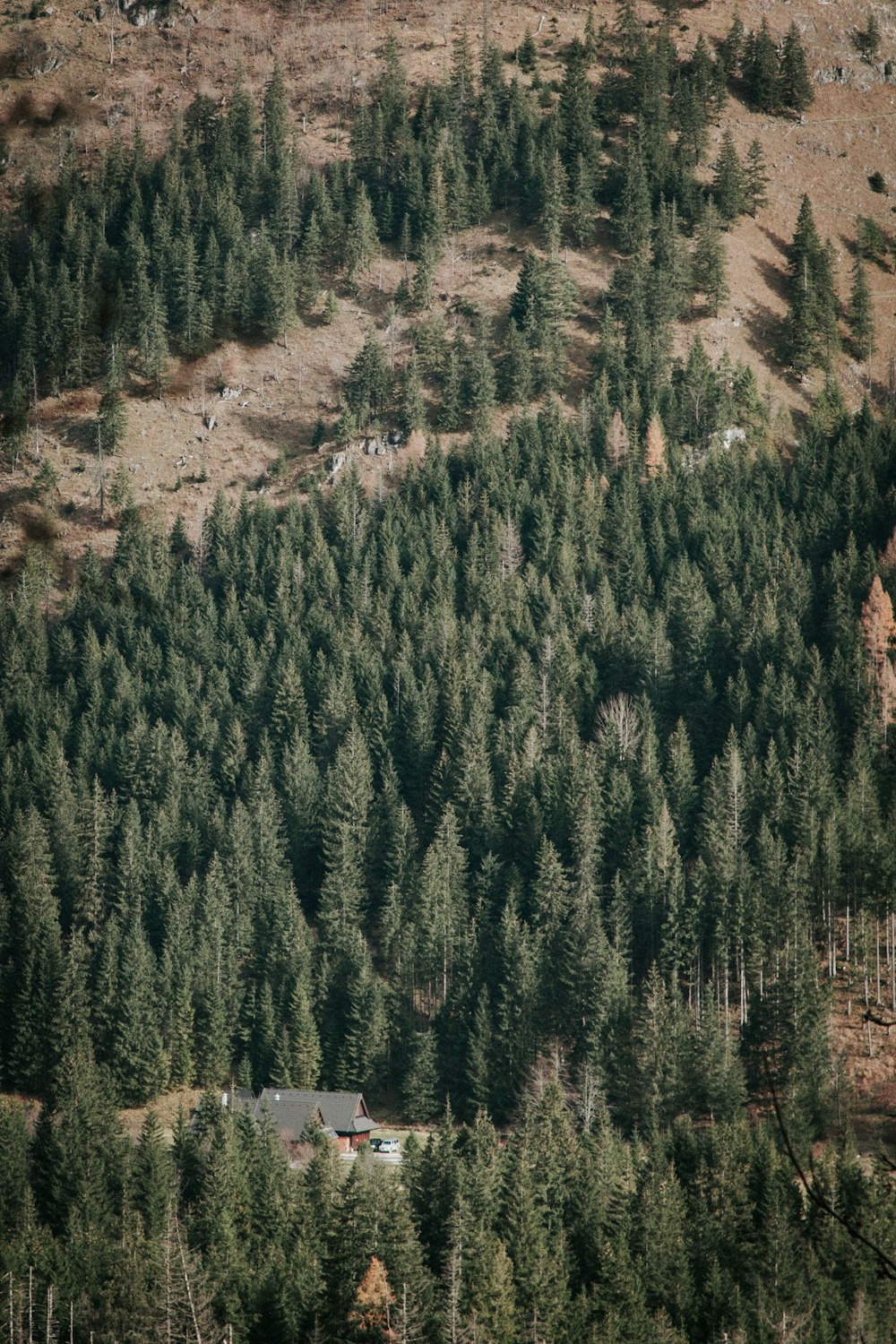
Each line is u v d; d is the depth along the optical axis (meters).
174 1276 122.94
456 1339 116.75
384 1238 130.00
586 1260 139.75
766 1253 133.25
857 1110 178.75
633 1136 173.00
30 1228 145.00
